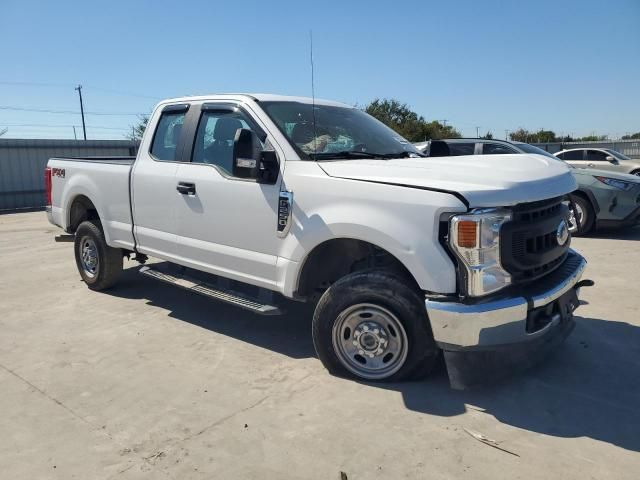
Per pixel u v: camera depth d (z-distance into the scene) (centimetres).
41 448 305
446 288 327
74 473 281
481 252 320
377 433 312
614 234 955
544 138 5575
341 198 364
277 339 467
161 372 401
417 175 348
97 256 606
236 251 429
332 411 338
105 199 562
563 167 406
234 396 361
